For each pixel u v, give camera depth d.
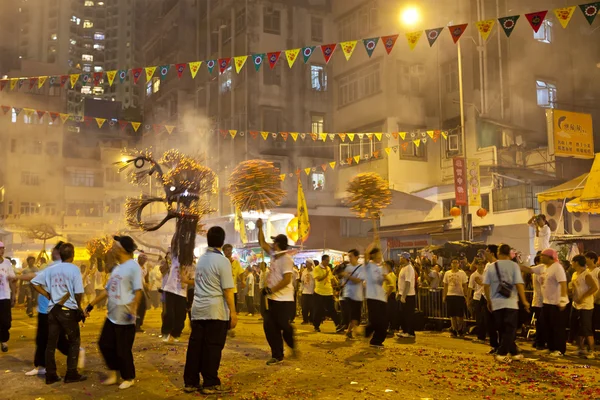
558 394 6.68
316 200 33.66
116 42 114.06
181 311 10.60
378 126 31.52
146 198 11.08
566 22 9.56
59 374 7.69
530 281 12.82
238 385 6.93
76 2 112.44
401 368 8.14
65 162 52.62
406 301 12.80
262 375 7.51
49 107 53.47
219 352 6.56
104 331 6.86
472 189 21.14
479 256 14.81
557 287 9.62
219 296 6.52
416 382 7.21
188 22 43.69
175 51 44.09
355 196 10.37
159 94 47.31
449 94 30.98
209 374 6.52
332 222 32.38
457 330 12.87
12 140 51.47
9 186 50.56
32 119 52.44
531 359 8.98
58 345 7.70
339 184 33.84
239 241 32.12
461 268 14.62
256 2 35.72
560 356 9.56
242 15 36.19
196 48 42.84
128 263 6.93
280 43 36.03
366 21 33.47
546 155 27.00
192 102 43.31
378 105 31.67
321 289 13.50
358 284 11.64
